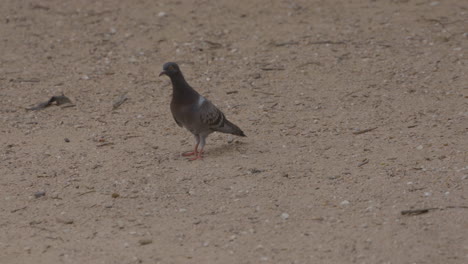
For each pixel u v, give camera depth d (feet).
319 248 28.94
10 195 35.53
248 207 33.35
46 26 71.67
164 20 72.28
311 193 34.63
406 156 38.99
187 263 28.14
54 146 42.75
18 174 38.24
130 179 37.19
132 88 54.75
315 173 37.22
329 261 27.81
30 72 58.95
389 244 28.91
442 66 56.29
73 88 55.01
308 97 51.03
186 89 38.42
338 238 29.71
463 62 56.85
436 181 35.14
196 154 40.27
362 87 52.65
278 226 31.19
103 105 51.11
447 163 37.50
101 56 62.85
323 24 68.64
